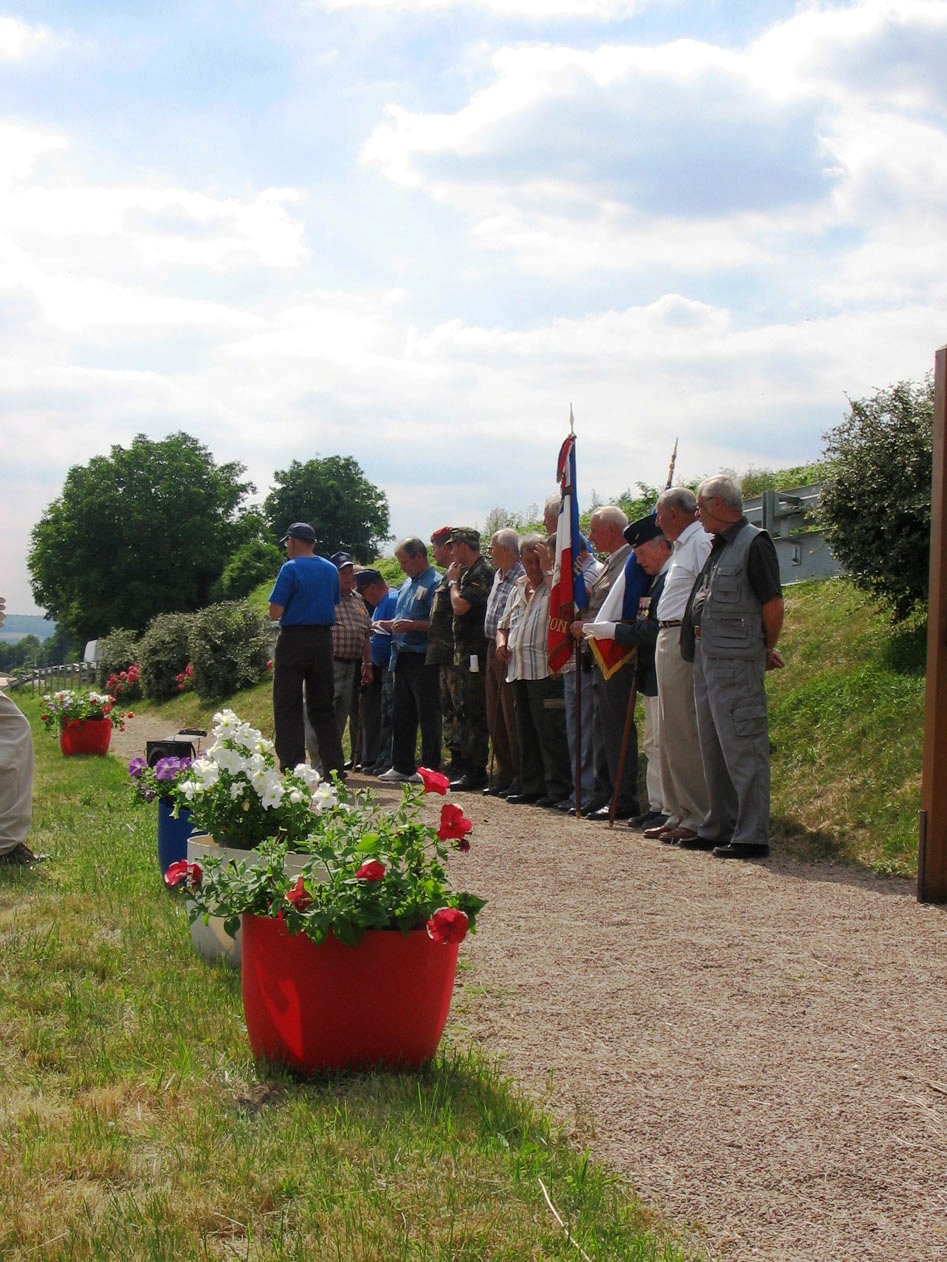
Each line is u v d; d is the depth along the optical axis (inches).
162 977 196.5
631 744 371.6
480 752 455.8
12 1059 159.6
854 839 304.0
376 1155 126.3
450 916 145.6
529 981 199.2
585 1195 119.6
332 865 158.4
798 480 620.4
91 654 1702.8
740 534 310.3
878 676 367.2
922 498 354.9
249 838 225.0
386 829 163.9
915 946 221.1
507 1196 119.0
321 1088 147.9
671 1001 188.9
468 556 452.1
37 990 188.4
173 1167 124.5
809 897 260.4
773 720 381.7
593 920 239.8
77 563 2310.5
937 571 255.9
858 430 371.6
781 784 348.5
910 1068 161.2
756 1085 154.6
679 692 326.0
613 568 383.2
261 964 154.5
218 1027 170.4
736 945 221.1
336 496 2623.0
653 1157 133.3
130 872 282.0
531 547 399.9
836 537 375.9
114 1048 162.2
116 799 430.6
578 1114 144.2
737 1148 136.0
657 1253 110.4
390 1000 151.6
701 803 328.2
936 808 255.0
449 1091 146.6
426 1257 106.3
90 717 671.8
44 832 355.9
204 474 2390.5
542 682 396.8
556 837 335.3
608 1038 172.2
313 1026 151.3
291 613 442.9
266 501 2640.3
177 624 1109.7
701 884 273.1
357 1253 106.7
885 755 328.8
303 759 449.1
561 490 384.2
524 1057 164.2
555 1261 107.3
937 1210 122.9
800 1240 116.5
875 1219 120.9
